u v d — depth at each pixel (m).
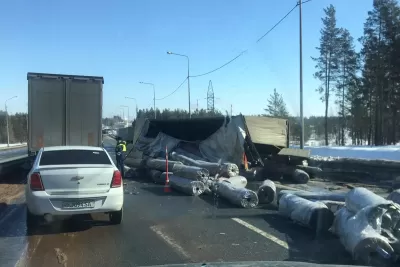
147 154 17.95
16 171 17.91
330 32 46.88
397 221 5.60
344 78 47.38
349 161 16.17
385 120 48.53
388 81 43.94
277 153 16.77
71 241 6.68
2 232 7.30
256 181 15.38
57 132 15.02
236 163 15.81
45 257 5.82
